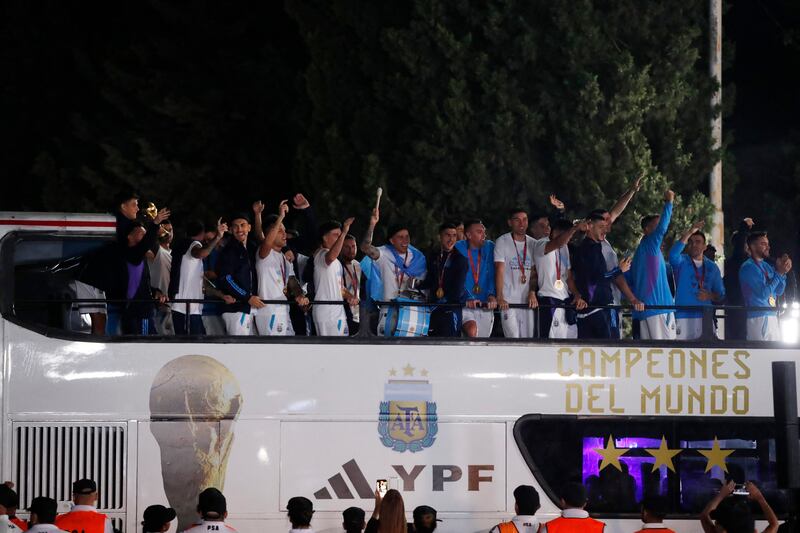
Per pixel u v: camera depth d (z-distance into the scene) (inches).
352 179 1268.5
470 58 1173.7
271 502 665.6
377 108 1245.7
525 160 1153.4
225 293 705.0
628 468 685.3
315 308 724.7
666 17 1165.7
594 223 741.3
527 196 1152.8
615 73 1122.0
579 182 1115.3
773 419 695.1
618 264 761.0
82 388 660.7
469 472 674.8
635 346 692.1
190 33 1550.2
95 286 701.3
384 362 676.1
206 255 717.3
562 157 1121.4
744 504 629.0
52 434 658.2
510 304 709.9
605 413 685.3
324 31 1304.1
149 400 663.1
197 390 665.6
